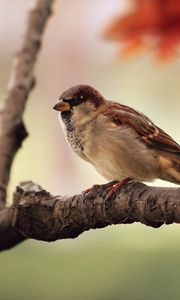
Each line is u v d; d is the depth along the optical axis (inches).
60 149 195.5
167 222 108.7
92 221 110.0
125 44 112.1
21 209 110.6
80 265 127.2
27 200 110.6
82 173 192.9
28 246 128.6
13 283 126.3
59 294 126.0
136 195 109.0
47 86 198.5
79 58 191.8
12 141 113.0
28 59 114.2
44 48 193.6
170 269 126.0
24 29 114.7
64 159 194.1
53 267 126.8
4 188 112.6
